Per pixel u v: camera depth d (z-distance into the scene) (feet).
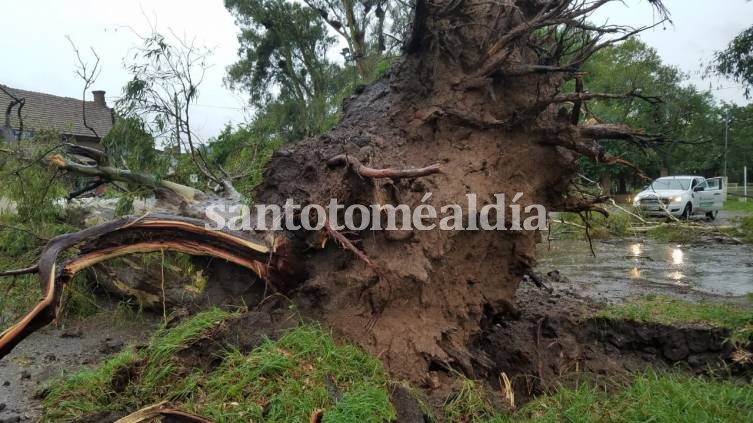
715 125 40.47
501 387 17.44
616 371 19.02
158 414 11.87
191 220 16.06
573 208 20.88
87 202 26.76
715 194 68.90
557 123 17.94
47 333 21.13
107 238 15.06
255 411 11.85
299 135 41.37
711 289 31.58
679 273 37.47
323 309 15.70
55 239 14.29
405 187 16.42
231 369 13.15
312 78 60.23
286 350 13.58
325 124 42.57
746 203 104.17
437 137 17.94
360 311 15.61
